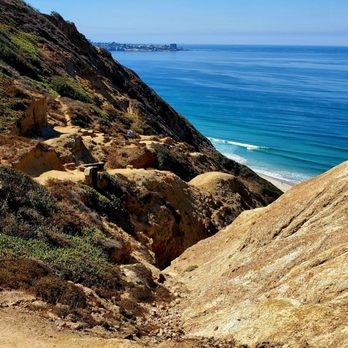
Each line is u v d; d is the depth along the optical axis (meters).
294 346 12.41
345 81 199.00
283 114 122.06
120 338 13.47
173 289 21.64
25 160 26.08
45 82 47.44
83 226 22.12
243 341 13.80
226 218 37.59
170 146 47.34
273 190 58.69
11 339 11.53
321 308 13.05
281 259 18.95
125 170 33.25
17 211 19.69
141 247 26.17
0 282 14.03
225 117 120.00
